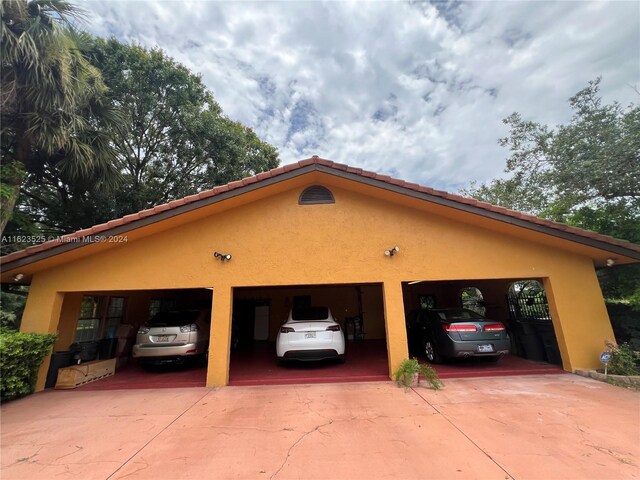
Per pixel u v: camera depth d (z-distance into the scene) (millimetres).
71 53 7785
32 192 10086
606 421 3758
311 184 6836
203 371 7148
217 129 14398
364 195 6742
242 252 6438
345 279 6348
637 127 6984
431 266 6398
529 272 6383
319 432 3672
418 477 2676
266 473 2811
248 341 11883
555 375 5945
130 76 12820
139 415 4422
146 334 6961
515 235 6477
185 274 6332
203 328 7551
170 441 3547
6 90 6668
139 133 13906
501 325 6594
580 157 8008
